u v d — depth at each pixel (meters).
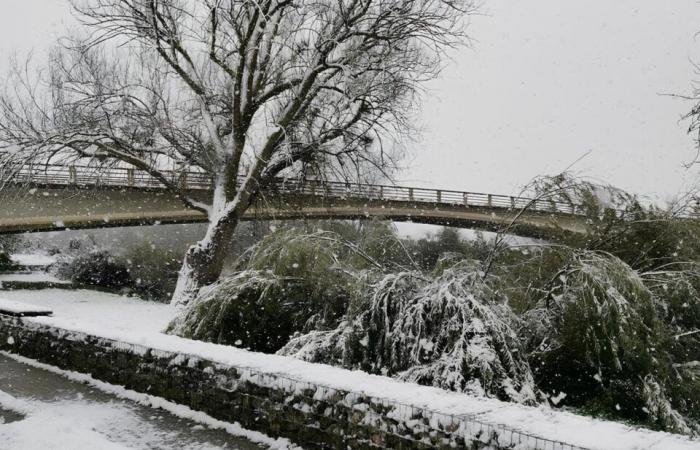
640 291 9.83
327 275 11.63
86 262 31.25
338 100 23.22
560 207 12.38
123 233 41.97
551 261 11.25
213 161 25.14
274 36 23.05
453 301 9.31
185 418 7.30
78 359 9.53
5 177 21.94
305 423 6.18
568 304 10.17
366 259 12.38
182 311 12.93
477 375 8.69
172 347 8.06
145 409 7.67
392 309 10.27
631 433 4.53
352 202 29.14
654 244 12.45
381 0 22.42
